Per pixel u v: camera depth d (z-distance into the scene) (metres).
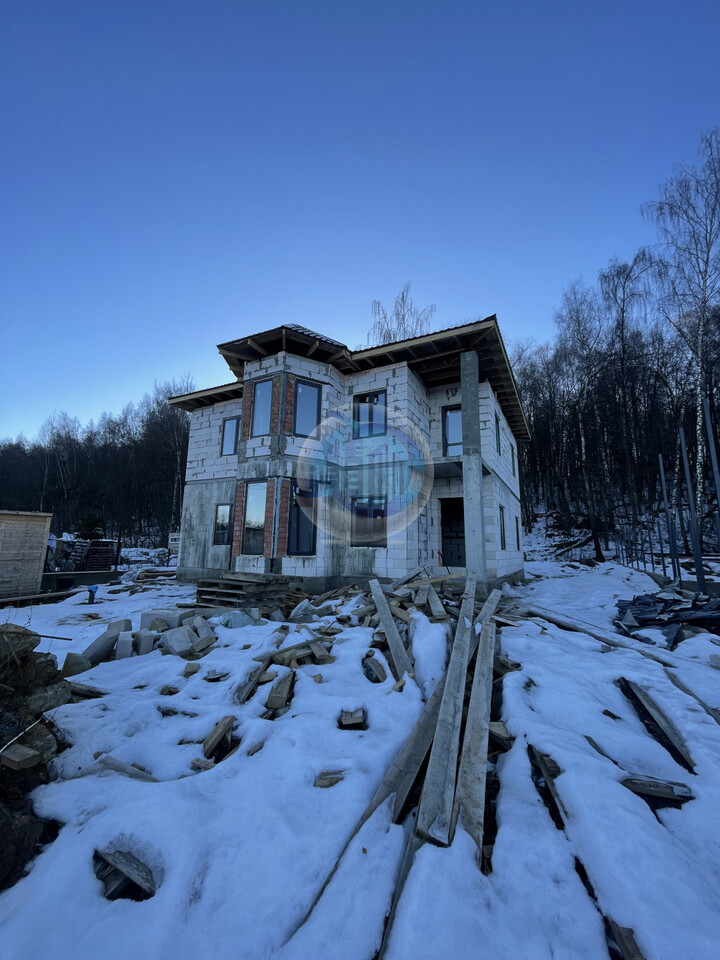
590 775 2.77
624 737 3.36
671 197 16.89
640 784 2.76
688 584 10.03
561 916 1.94
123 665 4.88
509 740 3.32
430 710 3.68
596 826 2.36
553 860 2.22
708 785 2.81
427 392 12.67
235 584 8.04
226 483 13.72
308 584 10.45
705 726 3.48
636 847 2.21
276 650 4.95
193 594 11.21
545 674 4.27
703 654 5.32
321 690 4.11
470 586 6.98
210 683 4.28
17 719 2.88
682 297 17.14
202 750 3.26
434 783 2.74
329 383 11.53
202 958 1.77
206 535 13.81
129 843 2.27
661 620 6.75
